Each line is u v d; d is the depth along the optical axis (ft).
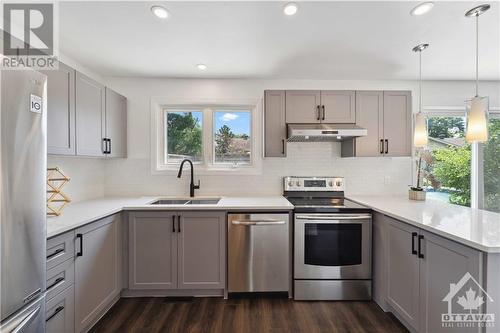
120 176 9.88
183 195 10.00
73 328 5.57
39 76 4.07
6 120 3.48
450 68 8.80
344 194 10.03
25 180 3.80
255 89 9.96
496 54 7.68
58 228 5.05
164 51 7.51
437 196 10.44
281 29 6.27
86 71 8.83
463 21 5.91
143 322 6.66
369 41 6.88
